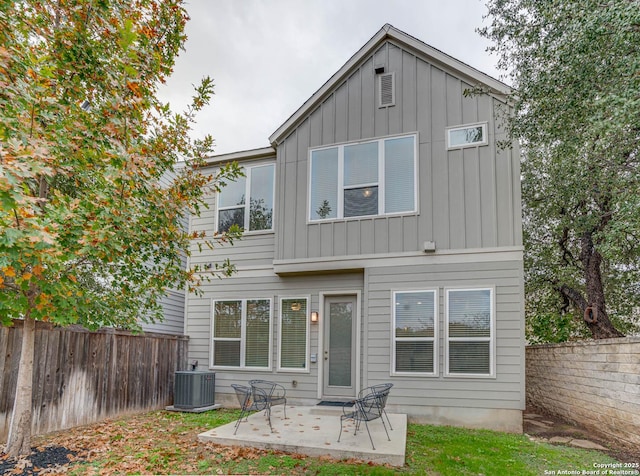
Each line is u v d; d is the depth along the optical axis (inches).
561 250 403.2
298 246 338.3
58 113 173.2
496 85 298.0
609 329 357.4
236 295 364.8
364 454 192.4
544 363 345.1
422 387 287.3
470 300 287.4
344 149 337.4
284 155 357.1
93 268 208.8
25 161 131.6
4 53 136.9
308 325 334.3
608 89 182.4
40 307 159.8
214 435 222.8
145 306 230.5
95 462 187.5
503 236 286.5
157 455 197.9
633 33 164.2
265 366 343.9
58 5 180.2
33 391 229.8
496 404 271.1
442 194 304.3
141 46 195.2
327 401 309.7
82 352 262.4
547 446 226.2
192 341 373.4
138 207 181.8
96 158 175.8
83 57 176.7
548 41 206.1
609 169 238.8
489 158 297.0
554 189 327.3
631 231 249.8
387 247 312.0
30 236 127.4
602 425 251.6
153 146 202.7
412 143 317.7
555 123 211.3
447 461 194.1
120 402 290.0
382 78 333.7
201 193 234.8
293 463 188.5
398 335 298.8
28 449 191.9
